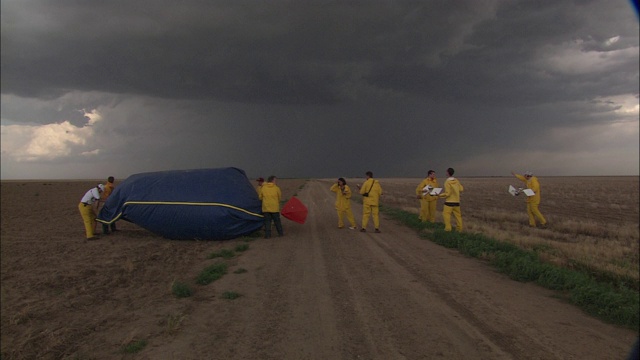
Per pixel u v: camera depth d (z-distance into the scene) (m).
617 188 63.66
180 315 6.33
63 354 5.20
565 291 7.58
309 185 73.00
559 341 5.27
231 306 6.77
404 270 9.11
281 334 5.54
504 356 4.81
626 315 6.02
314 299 7.06
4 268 10.55
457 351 4.95
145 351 5.10
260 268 9.46
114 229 16.23
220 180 14.20
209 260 10.55
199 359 4.83
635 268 9.51
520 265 8.88
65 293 8.09
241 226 13.72
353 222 15.93
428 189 16.39
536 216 18.86
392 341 5.25
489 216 21.00
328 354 4.90
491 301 6.92
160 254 11.50
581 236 15.10
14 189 60.22
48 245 13.80
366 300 6.96
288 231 15.45
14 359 5.22
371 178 15.07
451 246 12.00
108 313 6.71
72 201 36.72
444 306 6.64
